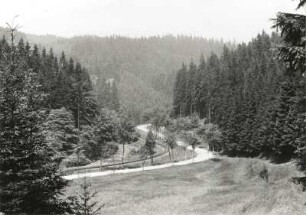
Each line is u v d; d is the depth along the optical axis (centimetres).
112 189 5066
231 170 6544
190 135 11400
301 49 1319
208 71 17538
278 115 6956
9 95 1522
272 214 1569
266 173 4650
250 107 9056
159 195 4481
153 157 10119
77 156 8331
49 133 1656
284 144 6638
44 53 13762
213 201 3103
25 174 1475
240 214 1883
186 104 17612
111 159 9719
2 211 1423
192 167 7850
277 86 8275
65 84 11462
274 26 1363
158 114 17100
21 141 1502
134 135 13162
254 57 16650
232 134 9588
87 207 1791
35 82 1622
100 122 10875
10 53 1584
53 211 1566
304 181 1755
